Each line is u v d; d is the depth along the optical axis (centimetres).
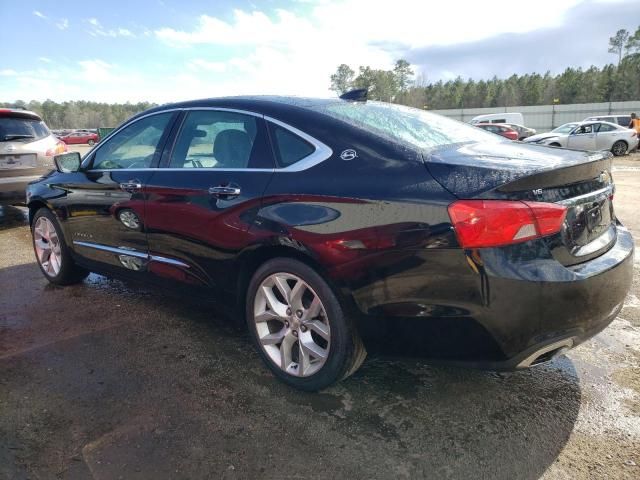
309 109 270
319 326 245
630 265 238
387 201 213
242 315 291
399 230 209
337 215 226
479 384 266
